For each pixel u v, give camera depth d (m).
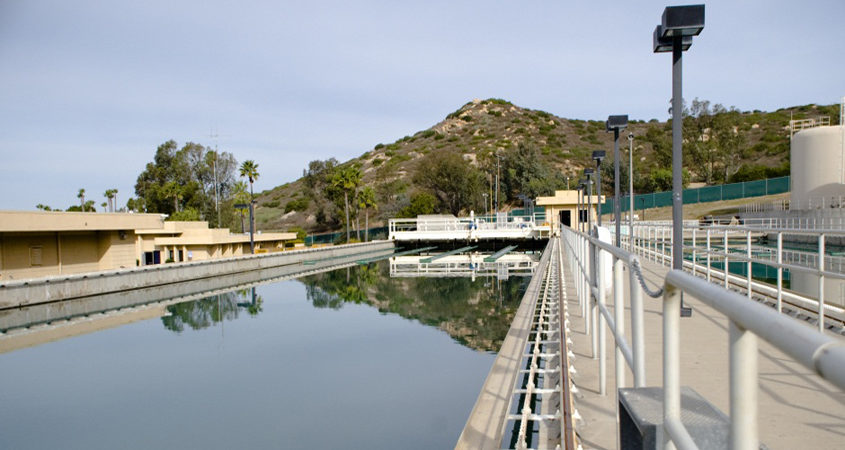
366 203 62.00
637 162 92.88
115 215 31.14
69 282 24.41
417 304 23.22
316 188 82.56
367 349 15.76
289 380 12.96
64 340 18.14
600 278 4.78
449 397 11.25
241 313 22.72
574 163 98.62
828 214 31.17
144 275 28.55
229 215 67.88
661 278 12.46
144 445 9.41
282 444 9.16
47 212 27.03
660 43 7.59
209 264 33.66
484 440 5.09
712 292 1.17
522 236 51.22
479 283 28.73
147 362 15.23
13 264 27.03
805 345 0.72
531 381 6.73
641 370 2.50
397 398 11.30
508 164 85.31
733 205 54.38
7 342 17.91
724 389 4.39
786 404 4.00
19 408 11.49
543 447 4.60
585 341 7.05
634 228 23.94
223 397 11.88
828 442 3.32
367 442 9.07
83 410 11.28
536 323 11.53
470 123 141.12
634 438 1.82
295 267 41.47
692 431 1.40
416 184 80.25
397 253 50.56
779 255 6.34
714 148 75.00
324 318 21.06
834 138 36.16
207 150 81.56
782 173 64.31
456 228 53.47
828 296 10.76
